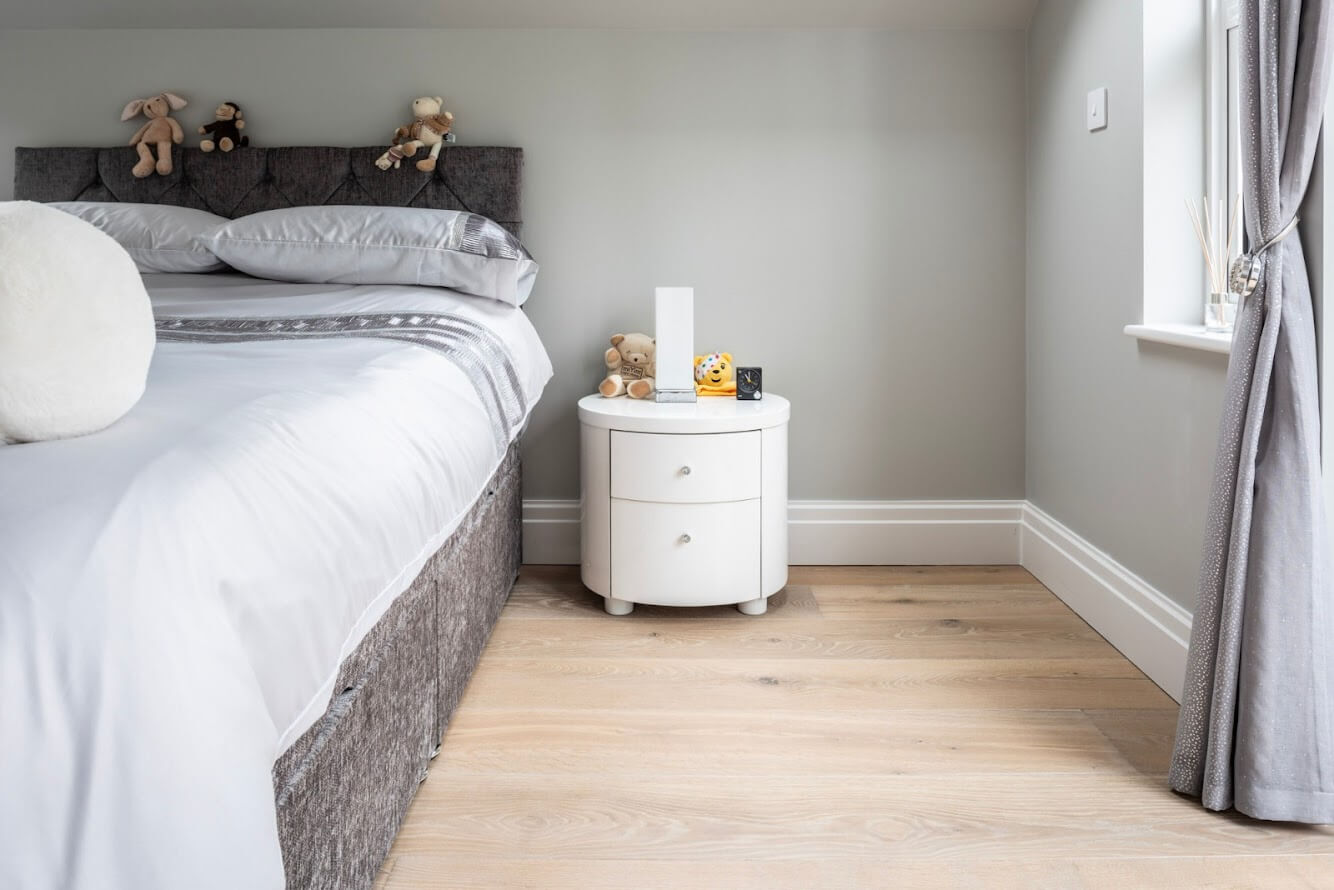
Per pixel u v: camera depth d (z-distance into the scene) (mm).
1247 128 1605
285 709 916
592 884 1465
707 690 2170
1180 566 2115
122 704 689
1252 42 1586
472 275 2439
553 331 3066
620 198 3021
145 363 1009
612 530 2613
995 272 3055
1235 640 1611
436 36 2967
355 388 1383
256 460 1003
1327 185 1604
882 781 1771
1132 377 2326
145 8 2883
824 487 3125
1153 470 2229
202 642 768
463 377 1827
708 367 2891
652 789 1745
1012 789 1740
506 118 2992
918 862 1521
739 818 1649
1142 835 1594
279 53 2961
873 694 2145
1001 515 3117
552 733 1961
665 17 2938
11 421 890
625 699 2123
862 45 2984
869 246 3045
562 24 2953
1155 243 2242
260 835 744
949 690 2164
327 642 1010
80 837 643
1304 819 1592
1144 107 2232
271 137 2982
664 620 2623
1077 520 2684
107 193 2936
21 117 2975
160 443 947
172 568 787
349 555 1082
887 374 3086
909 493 3125
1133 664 2305
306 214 2508
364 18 2926
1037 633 2514
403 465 1334
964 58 2990
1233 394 1640
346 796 1238
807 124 3004
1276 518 1586
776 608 2719
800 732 1967
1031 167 2982
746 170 3018
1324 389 1640
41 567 712
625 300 3051
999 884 1466
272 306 2236
